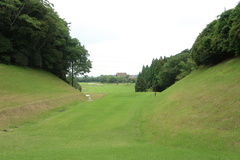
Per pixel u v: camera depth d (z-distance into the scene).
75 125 12.36
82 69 51.59
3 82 20.83
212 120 8.58
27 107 16.08
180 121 10.03
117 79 153.50
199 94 13.49
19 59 29.27
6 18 26.45
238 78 12.31
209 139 7.11
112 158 5.55
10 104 15.43
